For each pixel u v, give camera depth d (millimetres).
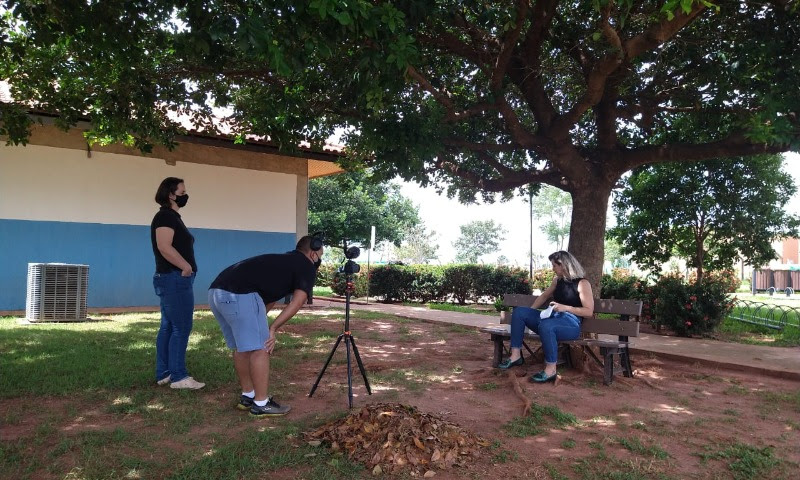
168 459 3652
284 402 5098
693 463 3893
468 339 9172
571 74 10102
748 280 40594
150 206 12297
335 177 16344
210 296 4578
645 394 5766
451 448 3836
